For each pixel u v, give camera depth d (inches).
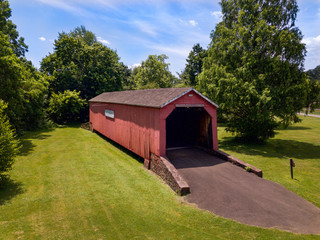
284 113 580.1
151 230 222.1
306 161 506.6
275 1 618.5
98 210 261.6
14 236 206.8
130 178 374.9
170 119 636.1
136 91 632.4
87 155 523.2
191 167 397.1
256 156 551.5
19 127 803.4
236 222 237.5
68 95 1030.4
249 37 623.8
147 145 433.7
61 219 240.2
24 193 306.0
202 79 719.1
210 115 464.8
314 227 230.8
